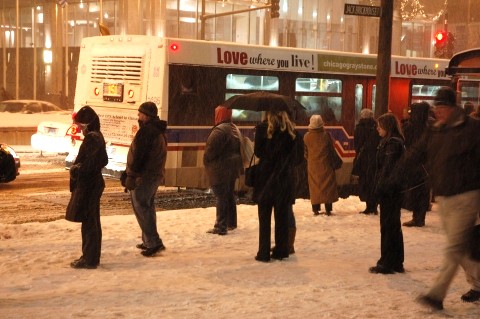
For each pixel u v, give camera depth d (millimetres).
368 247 12672
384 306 8570
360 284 9789
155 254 11547
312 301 8734
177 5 63969
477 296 8852
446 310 8414
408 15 78750
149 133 11172
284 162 11070
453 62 20859
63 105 67250
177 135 18391
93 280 9727
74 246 12023
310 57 21031
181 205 18250
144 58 18578
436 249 12672
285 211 11312
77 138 20562
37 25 72750
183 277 9977
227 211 13555
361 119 16016
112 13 65875
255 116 19609
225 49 19188
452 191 7926
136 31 63156
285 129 10992
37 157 28531
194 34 65188
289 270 10586
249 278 10000
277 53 20297
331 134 21609
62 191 19688
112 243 12398
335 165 15836
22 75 74438
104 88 19484
